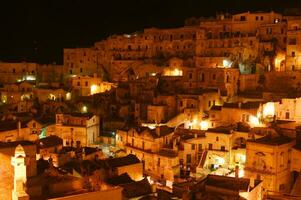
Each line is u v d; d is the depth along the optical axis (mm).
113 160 73938
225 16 142625
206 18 151500
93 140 103062
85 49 150750
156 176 82500
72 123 101562
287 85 108250
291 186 71812
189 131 91125
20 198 24000
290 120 83750
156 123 98438
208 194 53562
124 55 145625
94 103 120750
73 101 125688
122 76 138000
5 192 24922
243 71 116688
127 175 65750
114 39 148750
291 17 123875
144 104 106562
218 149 82000
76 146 95250
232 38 123875
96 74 138250
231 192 53281
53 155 77312
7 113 112312
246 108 88625
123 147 93938
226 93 107500
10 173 25172
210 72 111688
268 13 125250
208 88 107938
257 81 112062
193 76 115375
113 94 122688
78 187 34469
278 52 116688
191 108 99125
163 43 141250
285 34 119375
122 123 107375
